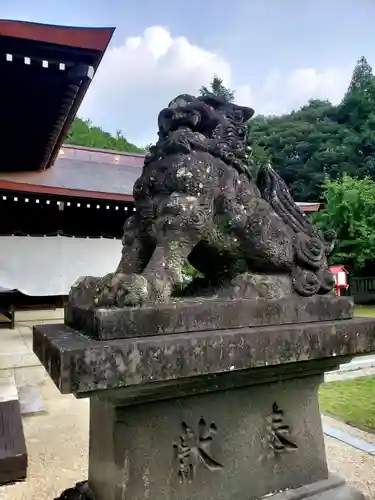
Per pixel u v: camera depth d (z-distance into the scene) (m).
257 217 2.19
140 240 2.18
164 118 2.27
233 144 2.28
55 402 5.38
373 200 18.06
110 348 1.53
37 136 7.72
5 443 3.47
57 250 9.00
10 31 4.53
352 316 2.33
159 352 1.62
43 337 1.84
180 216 1.96
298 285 2.21
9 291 9.80
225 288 2.14
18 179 9.41
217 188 2.13
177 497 1.89
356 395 5.49
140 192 2.21
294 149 29.56
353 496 2.26
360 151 26.11
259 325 2.00
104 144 33.47
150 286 1.79
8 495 2.98
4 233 8.66
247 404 2.11
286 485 2.19
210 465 1.98
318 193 26.78
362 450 3.64
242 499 2.05
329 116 31.16
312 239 2.33
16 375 6.75
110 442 1.88
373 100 28.16
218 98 2.36
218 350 1.74
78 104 6.39
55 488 3.07
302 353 1.94
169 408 1.91
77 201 8.61
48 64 5.07
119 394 1.67
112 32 4.83
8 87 5.69
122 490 1.78
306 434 2.28
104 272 9.35
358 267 19.19
